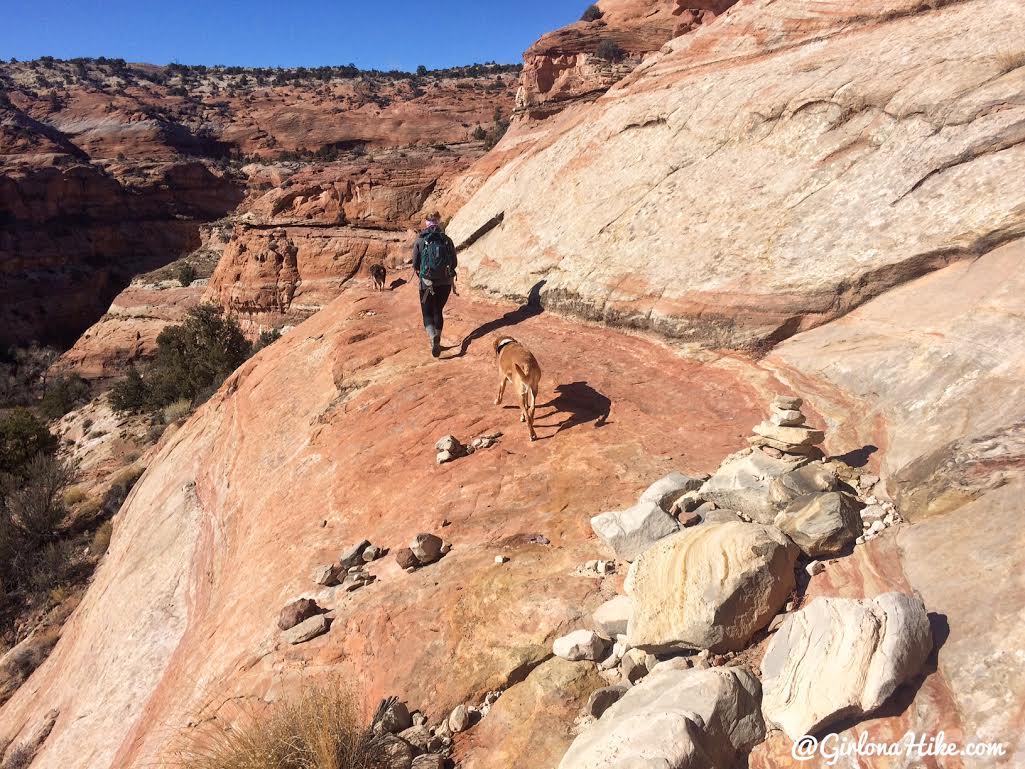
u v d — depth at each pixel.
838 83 8.33
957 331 5.31
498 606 4.14
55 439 30.42
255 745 3.38
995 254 5.83
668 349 7.95
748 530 3.60
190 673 5.80
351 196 54.94
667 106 10.90
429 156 63.03
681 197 9.41
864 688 2.74
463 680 3.76
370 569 5.28
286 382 11.28
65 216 95.25
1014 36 6.93
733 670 3.01
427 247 8.89
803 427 4.79
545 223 11.78
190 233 101.44
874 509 4.06
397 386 8.66
